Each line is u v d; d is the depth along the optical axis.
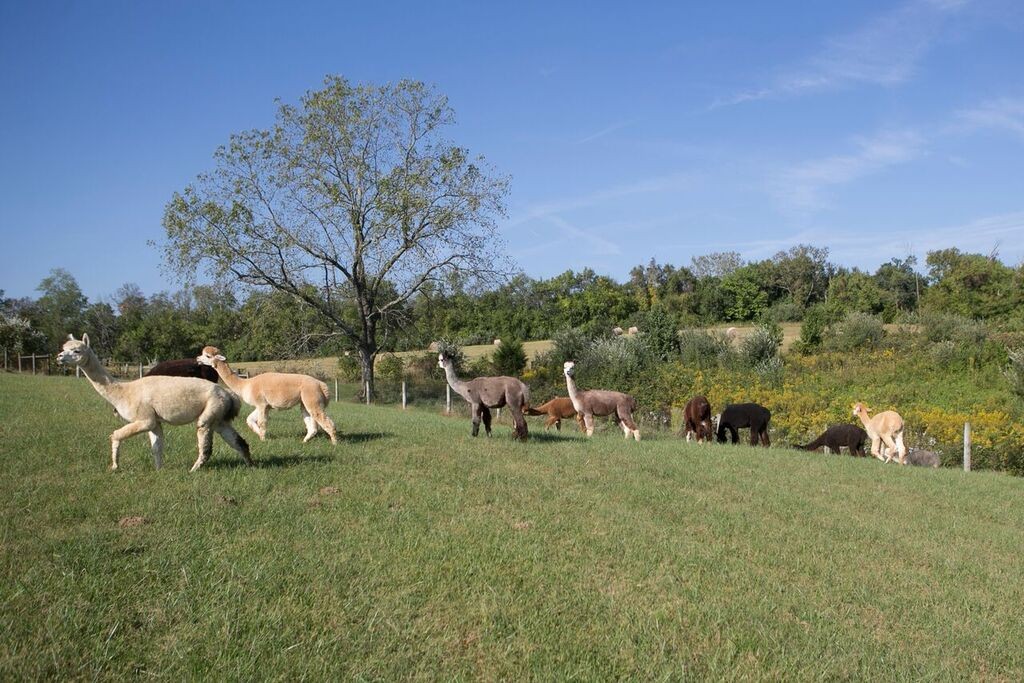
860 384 27.33
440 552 6.57
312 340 35.34
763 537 8.44
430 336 38.81
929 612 6.59
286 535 6.66
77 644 4.43
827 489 11.65
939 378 27.28
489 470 10.18
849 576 7.34
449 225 30.84
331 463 9.67
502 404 13.55
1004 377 25.77
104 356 55.53
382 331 39.09
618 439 15.98
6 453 9.08
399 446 11.45
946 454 18.53
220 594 5.27
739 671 5.04
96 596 5.06
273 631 4.84
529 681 4.59
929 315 35.50
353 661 4.59
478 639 5.04
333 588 5.60
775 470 13.01
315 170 29.84
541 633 5.21
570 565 6.64
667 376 28.62
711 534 8.35
